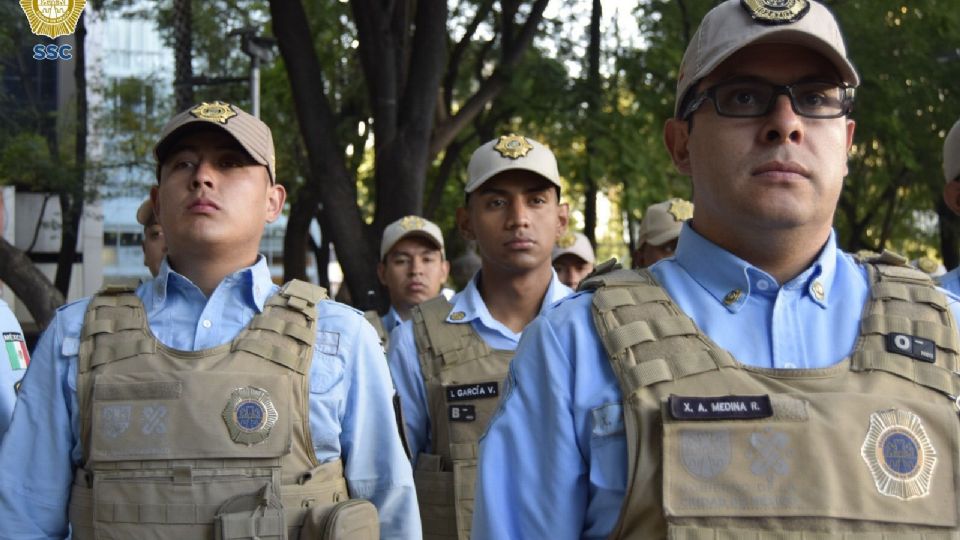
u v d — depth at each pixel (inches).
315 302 113.1
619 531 67.6
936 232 794.8
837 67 69.9
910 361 67.4
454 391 160.4
